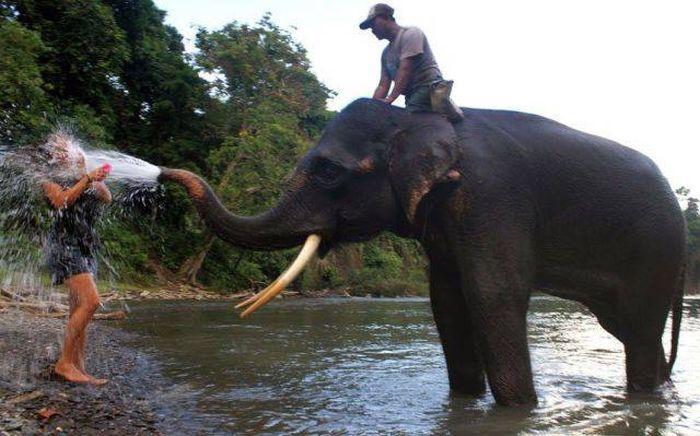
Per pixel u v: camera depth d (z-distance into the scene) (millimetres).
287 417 4180
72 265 5070
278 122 26219
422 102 4945
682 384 5531
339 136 4910
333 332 9844
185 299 19859
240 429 3857
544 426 3832
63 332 7680
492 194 4539
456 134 4664
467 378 5020
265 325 10867
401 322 12242
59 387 4734
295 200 4879
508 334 4418
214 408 4434
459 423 3986
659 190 4957
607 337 9391
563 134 4953
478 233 4504
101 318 10961
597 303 4949
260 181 24312
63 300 11297
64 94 23016
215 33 28406
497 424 3922
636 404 4559
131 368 6020
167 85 26516
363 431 3805
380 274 34156
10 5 21438
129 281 21453
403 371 6082
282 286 4586
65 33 22438
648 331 4973
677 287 5250
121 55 23891
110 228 20891
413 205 4480
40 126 15539
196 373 5871
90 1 22547
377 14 5270
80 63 22797
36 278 11688
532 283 4648
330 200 4855
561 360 6910
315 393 5008
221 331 9609
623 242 4844
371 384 5410
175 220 26516
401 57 5043
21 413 3789
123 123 26562
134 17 27062
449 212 4582
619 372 6105
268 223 4828
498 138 4754
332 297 28078
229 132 28281
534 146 4809
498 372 4422
